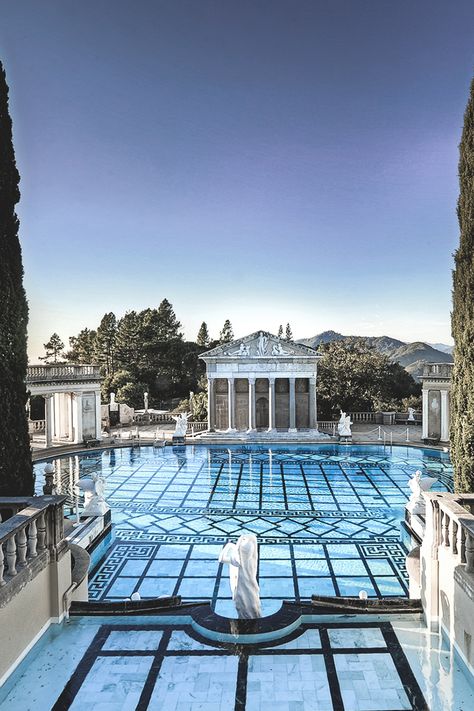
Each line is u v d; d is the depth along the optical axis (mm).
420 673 8797
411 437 46406
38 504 10172
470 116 12969
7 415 12789
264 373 49094
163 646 9633
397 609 10945
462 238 13023
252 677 8711
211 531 22031
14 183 13133
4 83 13070
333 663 9086
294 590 16328
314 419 49000
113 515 24359
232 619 10430
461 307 12906
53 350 115812
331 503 26234
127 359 96688
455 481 13047
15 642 8719
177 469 34906
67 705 8039
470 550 8930
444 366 42344
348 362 62406
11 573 8820
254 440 46188
